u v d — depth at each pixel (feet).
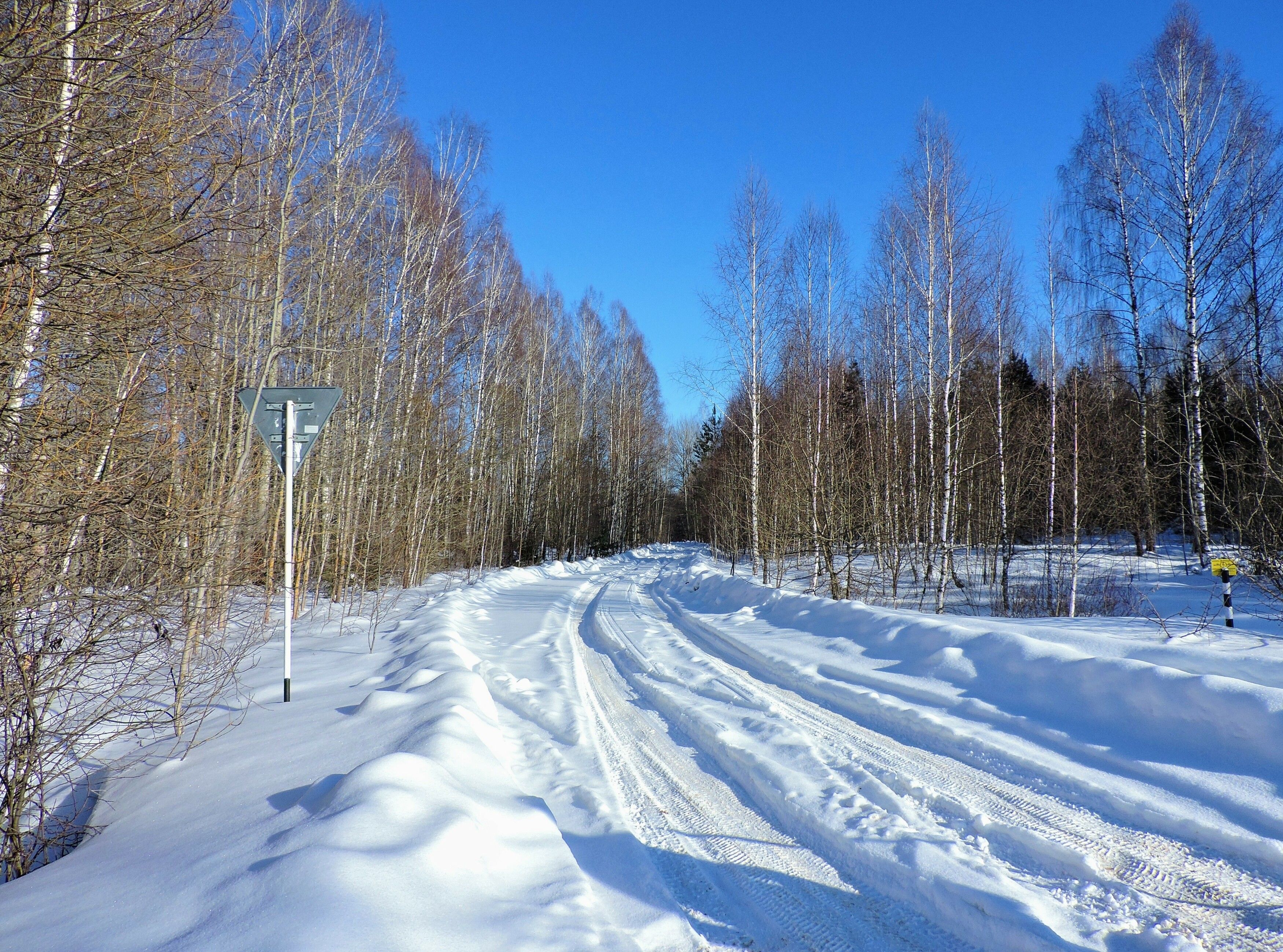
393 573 63.87
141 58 15.88
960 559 83.56
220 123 18.60
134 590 16.97
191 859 11.10
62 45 14.89
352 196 50.14
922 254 59.52
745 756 18.62
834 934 10.86
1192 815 13.82
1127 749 17.31
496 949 8.61
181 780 16.20
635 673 30.71
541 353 113.39
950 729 19.81
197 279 18.13
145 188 16.20
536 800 14.58
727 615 46.09
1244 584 53.57
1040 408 71.20
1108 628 33.24
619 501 155.63
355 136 49.47
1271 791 14.35
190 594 20.18
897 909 11.61
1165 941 9.95
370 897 8.77
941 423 68.33
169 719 21.06
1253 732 15.99
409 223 59.88
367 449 59.41
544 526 116.47
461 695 20.52
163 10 16.15
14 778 14.65
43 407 14.46
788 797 15.83
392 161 56.70
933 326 59.11
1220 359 58.85
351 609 48.60
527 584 77.77
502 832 12.56
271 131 36.06
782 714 22.74
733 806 16.03
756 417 65.98
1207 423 61.57
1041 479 66.90
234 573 26.14
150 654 19.74
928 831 13.94
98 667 17.66
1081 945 10.00
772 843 14.11
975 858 12.60
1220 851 12.92
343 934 7.93
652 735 21.68
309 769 15.49
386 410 61.67
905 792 16.34
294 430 23.58
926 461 70.95
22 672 14.01
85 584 15.88
